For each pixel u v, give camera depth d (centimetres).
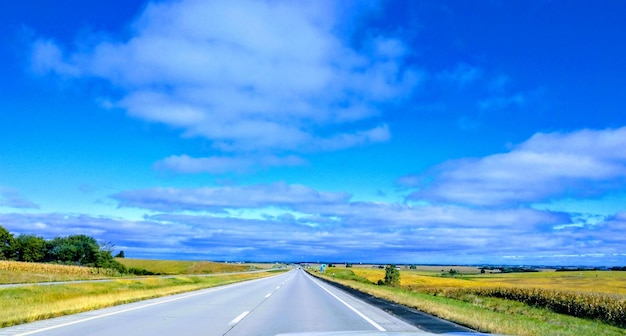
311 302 2377
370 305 2222
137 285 4288
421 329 1297
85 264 9344
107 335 1104
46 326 1242
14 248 9500
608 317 2498
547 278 11412
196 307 1991
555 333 1284
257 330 1257
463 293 4094
